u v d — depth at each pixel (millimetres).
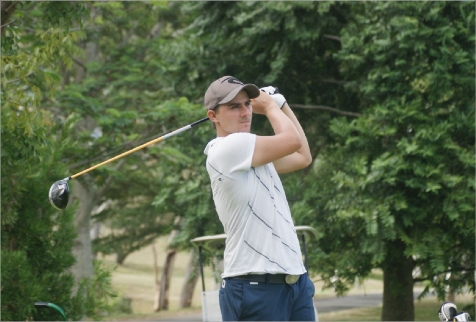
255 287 6938
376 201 24281
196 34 27984
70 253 18281
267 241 6945
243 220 6980
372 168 23750
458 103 25609
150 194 44500
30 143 15383
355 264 26078
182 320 42000
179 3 38250
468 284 26188
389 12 25016
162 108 29172
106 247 47531
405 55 24812
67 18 16500
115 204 47562
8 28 16531
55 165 18125
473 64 24609
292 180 28719
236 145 6898
